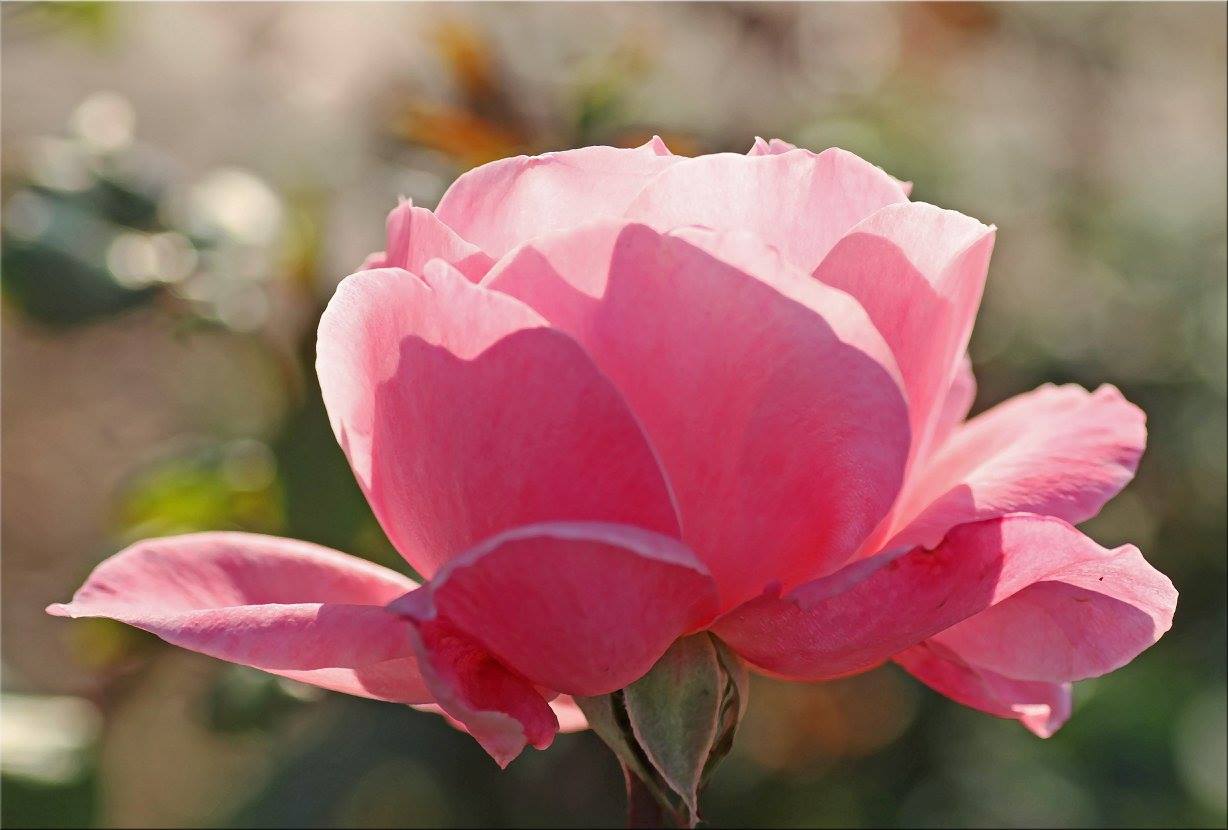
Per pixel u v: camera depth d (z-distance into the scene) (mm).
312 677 366
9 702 548
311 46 909
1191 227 940
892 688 802
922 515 365
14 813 520
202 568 380
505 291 346
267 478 602
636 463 341
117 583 374
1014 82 1157
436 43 593
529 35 669
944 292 357
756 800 772
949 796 766
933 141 895
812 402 345
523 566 340
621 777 698
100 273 551
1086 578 362
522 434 342
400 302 349
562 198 361
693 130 670
